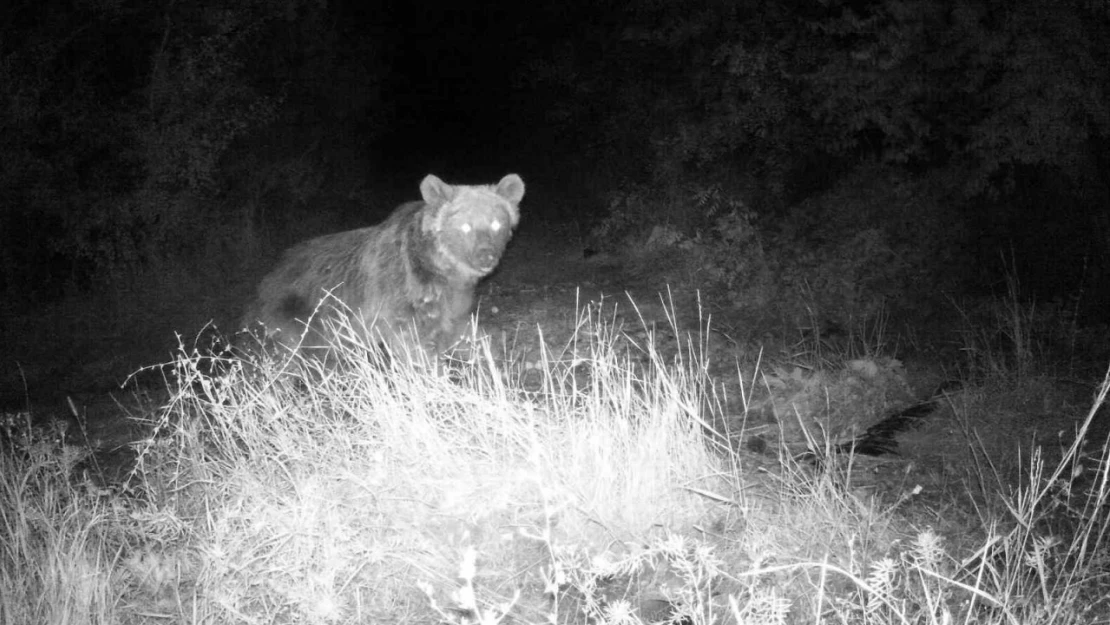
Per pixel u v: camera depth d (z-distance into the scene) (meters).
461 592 2.61
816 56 6.39
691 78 7.64
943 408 4.00
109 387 4.91
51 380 5.06
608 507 3.10
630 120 8.60
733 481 3.31
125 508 3.31
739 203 6.38
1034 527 3.23
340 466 3.21
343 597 2.93
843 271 5.50
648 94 8.48
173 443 3.56
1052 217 5.45
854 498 3.19
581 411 3.37
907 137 6.08
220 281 6.62
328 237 4.39
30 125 6.42
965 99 5.83
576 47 9.47
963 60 5.70
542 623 2.87
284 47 8.72
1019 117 5.33
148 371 5.10
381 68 10.22
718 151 7.16
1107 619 2.87
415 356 4.10
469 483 3.14
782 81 6.63
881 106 5.99
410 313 4.12
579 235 7.91
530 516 3.10
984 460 3.63
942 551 2.81
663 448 3.22
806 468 3.60
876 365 4.29
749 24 6.84
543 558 3.03
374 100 9.76
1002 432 3.76
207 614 2.90
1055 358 4.30
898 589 2.92
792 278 5.59
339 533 2.97
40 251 6.67
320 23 8.88
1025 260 5.29
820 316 5.24
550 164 10.66
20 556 3.06
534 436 3.10
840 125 6.38
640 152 8.55
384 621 2.90
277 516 3.09
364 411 3.36
